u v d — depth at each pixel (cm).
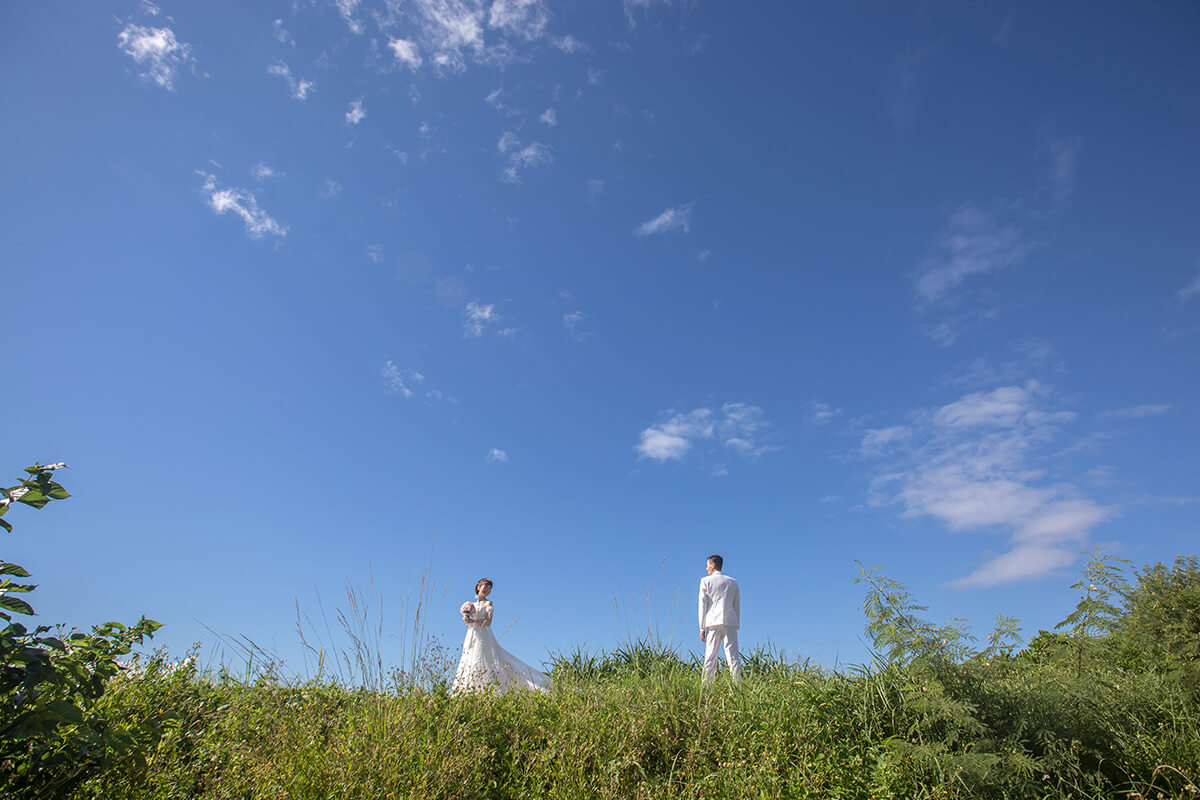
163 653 566
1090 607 543
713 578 902
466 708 607
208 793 420
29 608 327
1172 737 496
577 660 1011
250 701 570
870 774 496
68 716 329
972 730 492
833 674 644
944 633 544
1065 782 467
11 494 331
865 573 586
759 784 486
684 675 825
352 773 430
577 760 505
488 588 960
